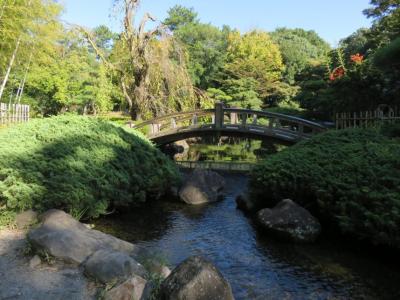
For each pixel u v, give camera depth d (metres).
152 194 7.73
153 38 16.11
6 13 10.64
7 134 6.53
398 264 4.44
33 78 16.84
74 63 19.52
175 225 6.06
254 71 23.52
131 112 16.77
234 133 11.90
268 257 4.70
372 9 17.98
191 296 2.82
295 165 6.22
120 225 5.93
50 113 21.05
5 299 3.08
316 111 16.59
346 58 20.86
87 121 7.66
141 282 3.20
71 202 5.27
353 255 4.73
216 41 32.56
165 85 16.16
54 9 12.45
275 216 5.46
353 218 4.77
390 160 5.36
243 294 3.74
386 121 8.45
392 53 8.56
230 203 7.71
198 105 17.41
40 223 4.55
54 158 5.90
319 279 4.08
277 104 24.61
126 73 16.92
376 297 3.68
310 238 5.16
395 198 4.47
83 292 3.23
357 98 11.75
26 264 3.75
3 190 4.96
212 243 5.20
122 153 7.13
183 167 11.97
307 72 20.77
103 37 31.47
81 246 3.86
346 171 5.49
